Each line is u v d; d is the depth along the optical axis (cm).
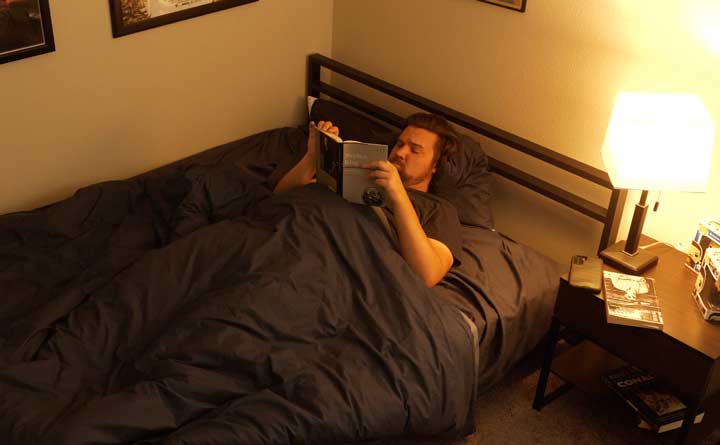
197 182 256
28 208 279
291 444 184
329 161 236
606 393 246
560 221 293
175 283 214
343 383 193
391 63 334
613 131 226
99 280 224
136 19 279
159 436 178
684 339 209
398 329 210
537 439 246
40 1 250
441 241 247
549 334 244
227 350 192
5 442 173
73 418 171
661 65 247
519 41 282
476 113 309
